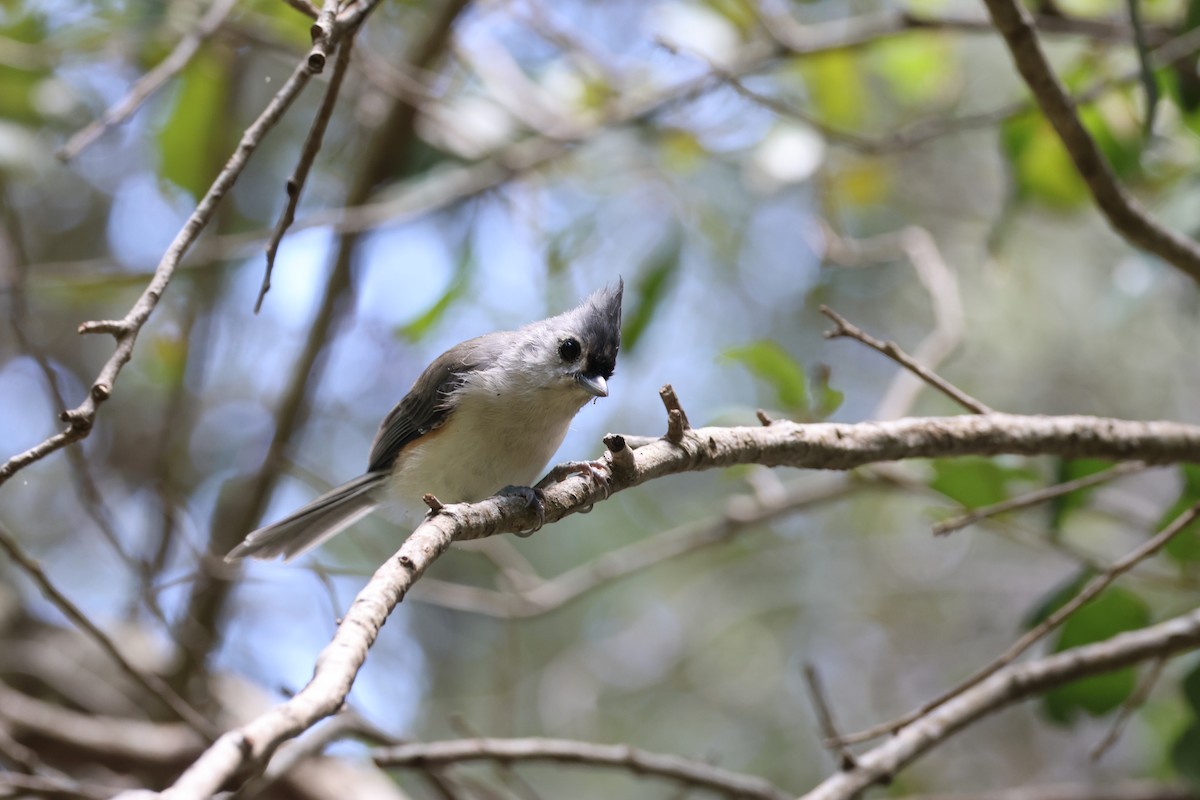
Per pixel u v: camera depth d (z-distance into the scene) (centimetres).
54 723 974
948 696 589
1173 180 913
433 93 992
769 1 1051
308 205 1216
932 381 616
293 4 492
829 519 1349
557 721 1245
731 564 1348
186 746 979
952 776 1294
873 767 637
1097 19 927
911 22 929
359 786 1039
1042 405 1256
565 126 1038
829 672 1314
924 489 827
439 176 1019
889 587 1345
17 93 989
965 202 1312
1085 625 736
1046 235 1271
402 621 1316
